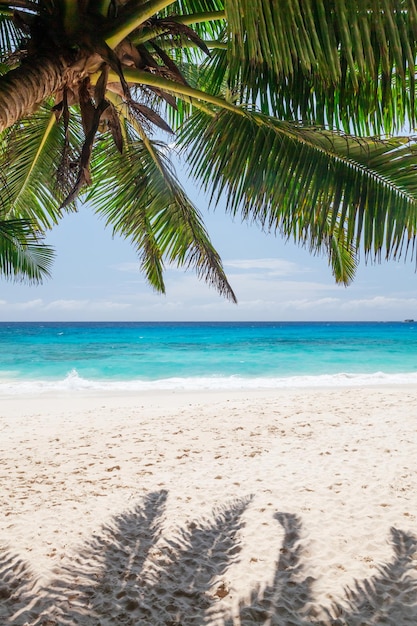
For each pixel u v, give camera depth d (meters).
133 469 5.62
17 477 5.36
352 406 9.48
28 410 10.30
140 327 83.75
